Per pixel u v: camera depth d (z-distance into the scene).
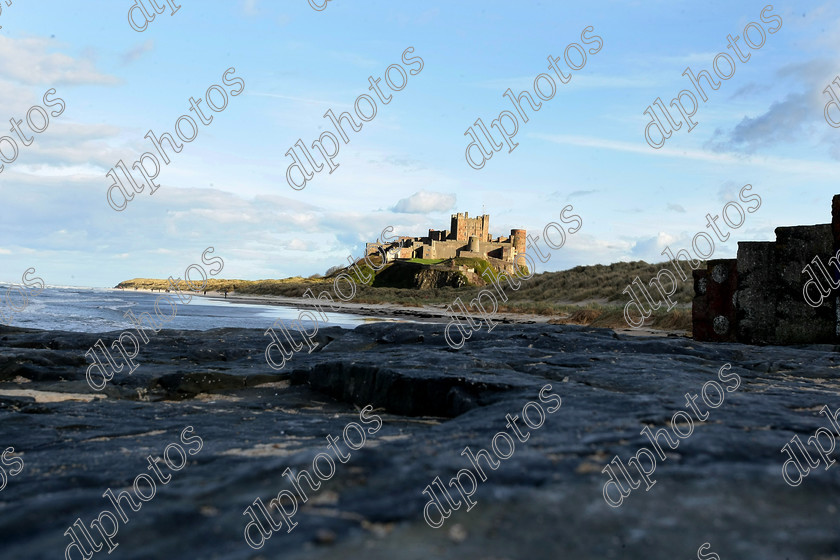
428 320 28.86
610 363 6.64
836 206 10.97
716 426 3.55
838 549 1.86
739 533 1.98
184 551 2.03
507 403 4.46
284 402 6.14
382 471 2.69
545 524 2.06
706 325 12.45
